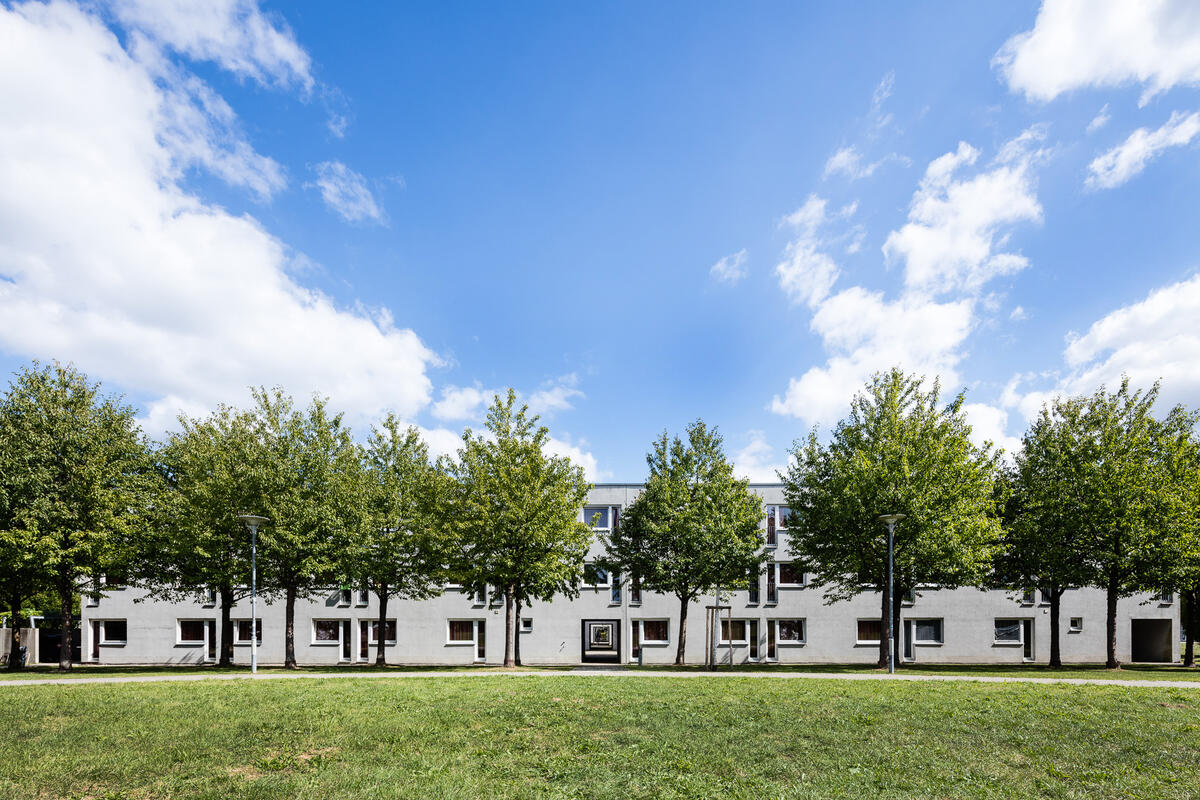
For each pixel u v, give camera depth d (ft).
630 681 69.87
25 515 83.76
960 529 84.74
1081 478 95.30
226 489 91.86
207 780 30.66
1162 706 52.06
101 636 132.87
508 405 94.84
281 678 73.87
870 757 35.68
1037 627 130.52
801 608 130.82
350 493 95.66
